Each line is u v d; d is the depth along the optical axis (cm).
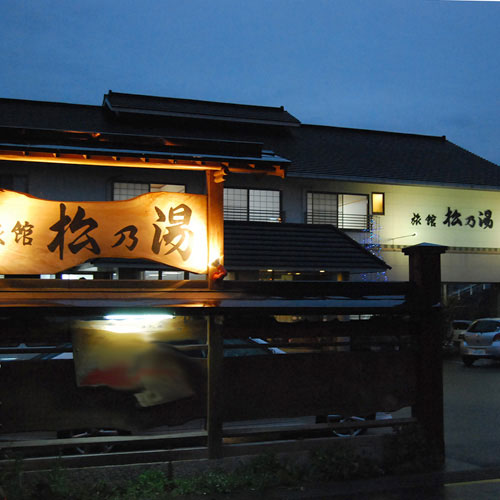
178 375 604
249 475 589
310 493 572
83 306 541
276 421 745
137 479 572
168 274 1858
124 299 576
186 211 637
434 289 688
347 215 2242
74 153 591
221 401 607
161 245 626
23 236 586
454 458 714
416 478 621
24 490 528
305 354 648
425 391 680
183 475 590
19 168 1875
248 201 2105
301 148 2408
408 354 687
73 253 600
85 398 575
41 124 2111
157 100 2428
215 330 610
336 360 658
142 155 611
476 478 632
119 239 614
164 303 570
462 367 1802
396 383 679
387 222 2297
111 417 581
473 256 2430
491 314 2461
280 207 2144
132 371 589
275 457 618
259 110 2592
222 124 2427
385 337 707
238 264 1767
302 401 642
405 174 2333
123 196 1964
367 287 679
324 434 754
